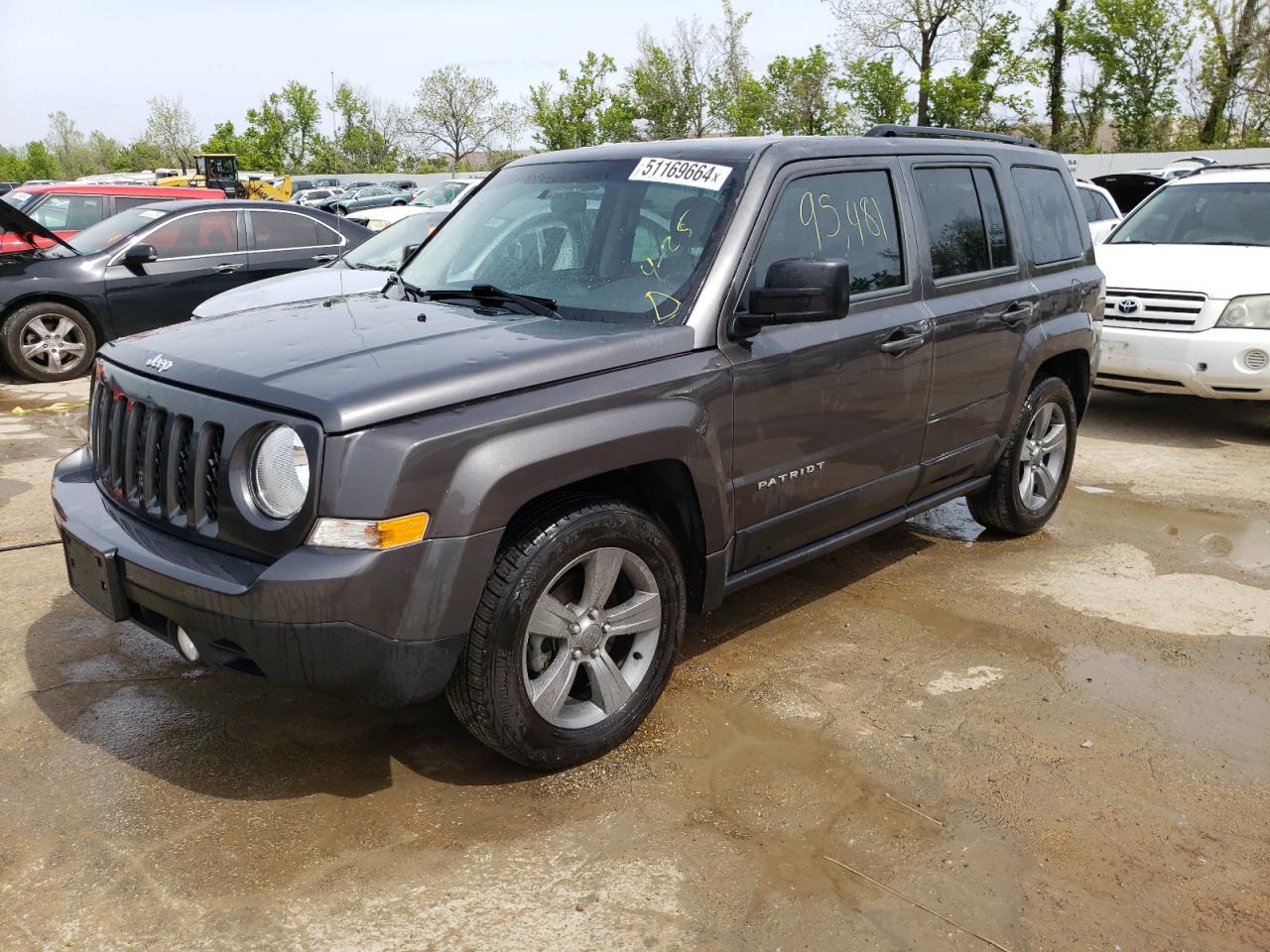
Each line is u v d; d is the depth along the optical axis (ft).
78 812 9.46
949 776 10.27
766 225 11.40
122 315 31.30
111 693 11.64
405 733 10.92
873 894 8.54
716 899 8.43
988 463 15.64
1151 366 23.88
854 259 12.60
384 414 8.47
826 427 12.06
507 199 13.21
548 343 9.78
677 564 10.62
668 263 11.11
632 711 10.52
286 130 217.56
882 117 123.54
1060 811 9.73
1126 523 18.34
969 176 14.89
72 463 11.50
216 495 8.98
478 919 8.16
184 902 8.30
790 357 11.37
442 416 8.75
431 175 195.00
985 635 13.62
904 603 14.64
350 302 12.09
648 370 10.11
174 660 12.46
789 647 13.16
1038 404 16.34
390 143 236.43
